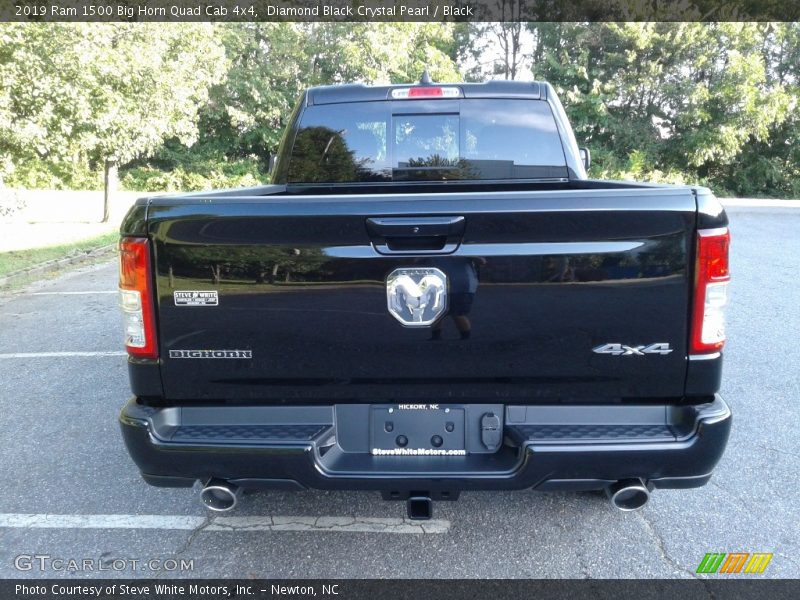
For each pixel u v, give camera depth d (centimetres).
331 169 409
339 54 2752
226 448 242
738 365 559
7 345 654
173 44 1471
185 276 240
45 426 448
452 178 405
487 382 244
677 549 298
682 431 241
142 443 246
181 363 247
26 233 1460
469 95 397
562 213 230
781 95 2777
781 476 366
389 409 253
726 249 234
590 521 322
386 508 337
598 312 235
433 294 237
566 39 3012
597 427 246
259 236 236
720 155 2898
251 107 2825
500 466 244
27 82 1006
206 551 301
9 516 332
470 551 298
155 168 2970
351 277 237
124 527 322
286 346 243
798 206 2183
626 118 3050
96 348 638
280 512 334
